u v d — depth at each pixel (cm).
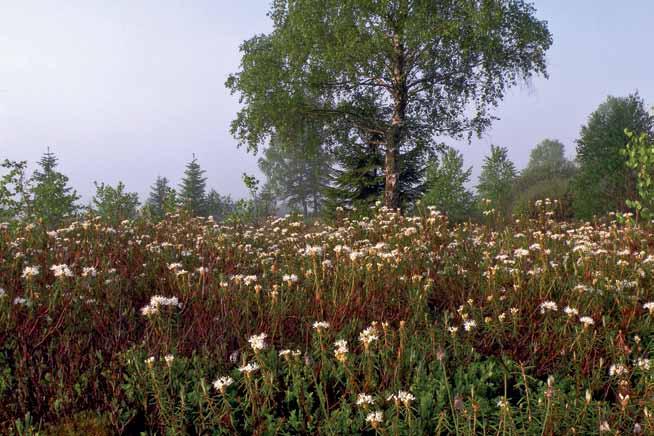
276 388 348
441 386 338
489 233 938
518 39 1981
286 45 1916
